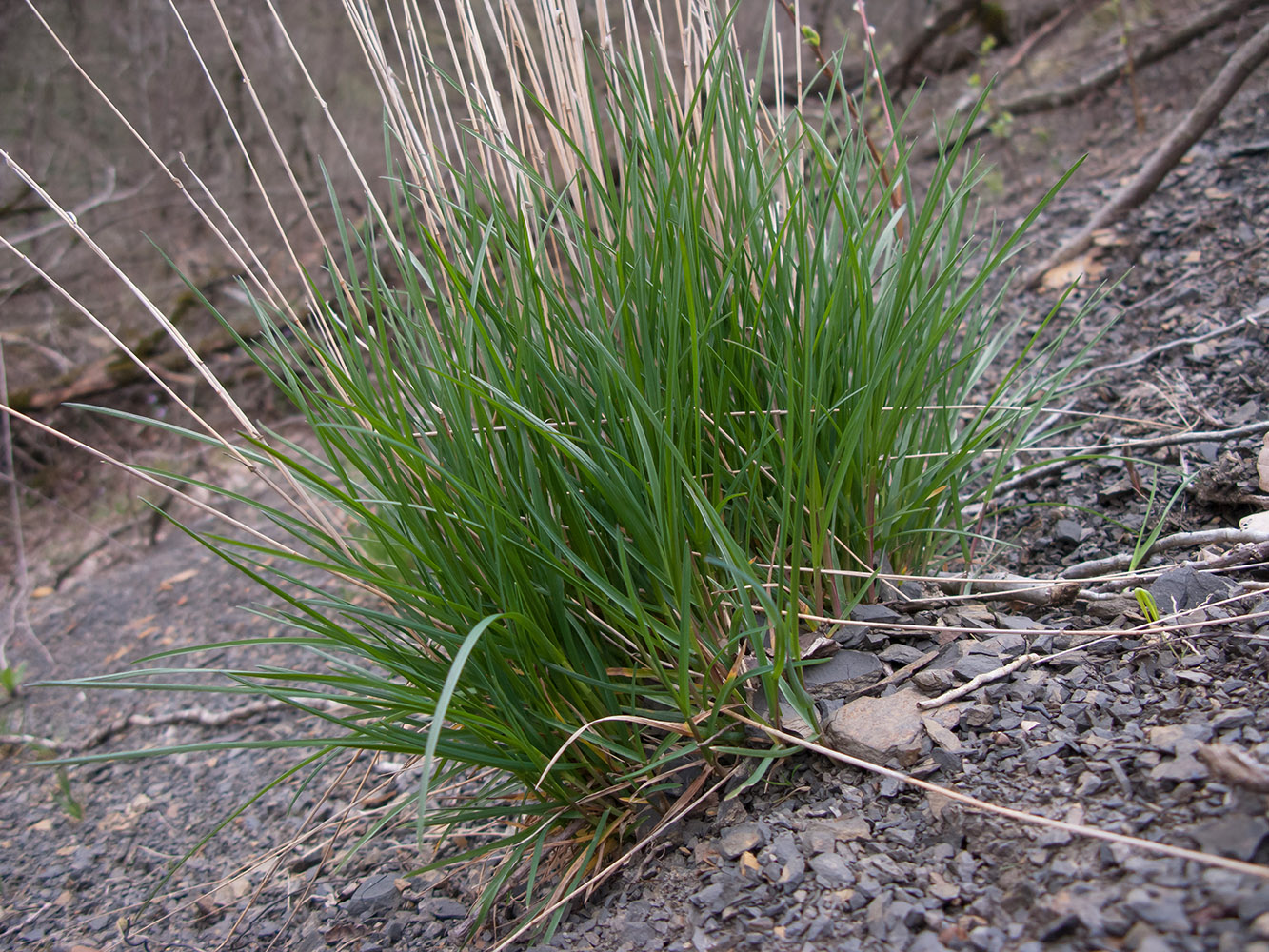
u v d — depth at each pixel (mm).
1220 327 887
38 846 834
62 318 1616
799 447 567
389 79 610
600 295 530
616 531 527
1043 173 1479
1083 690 521
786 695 546
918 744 514
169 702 1056
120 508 1524
